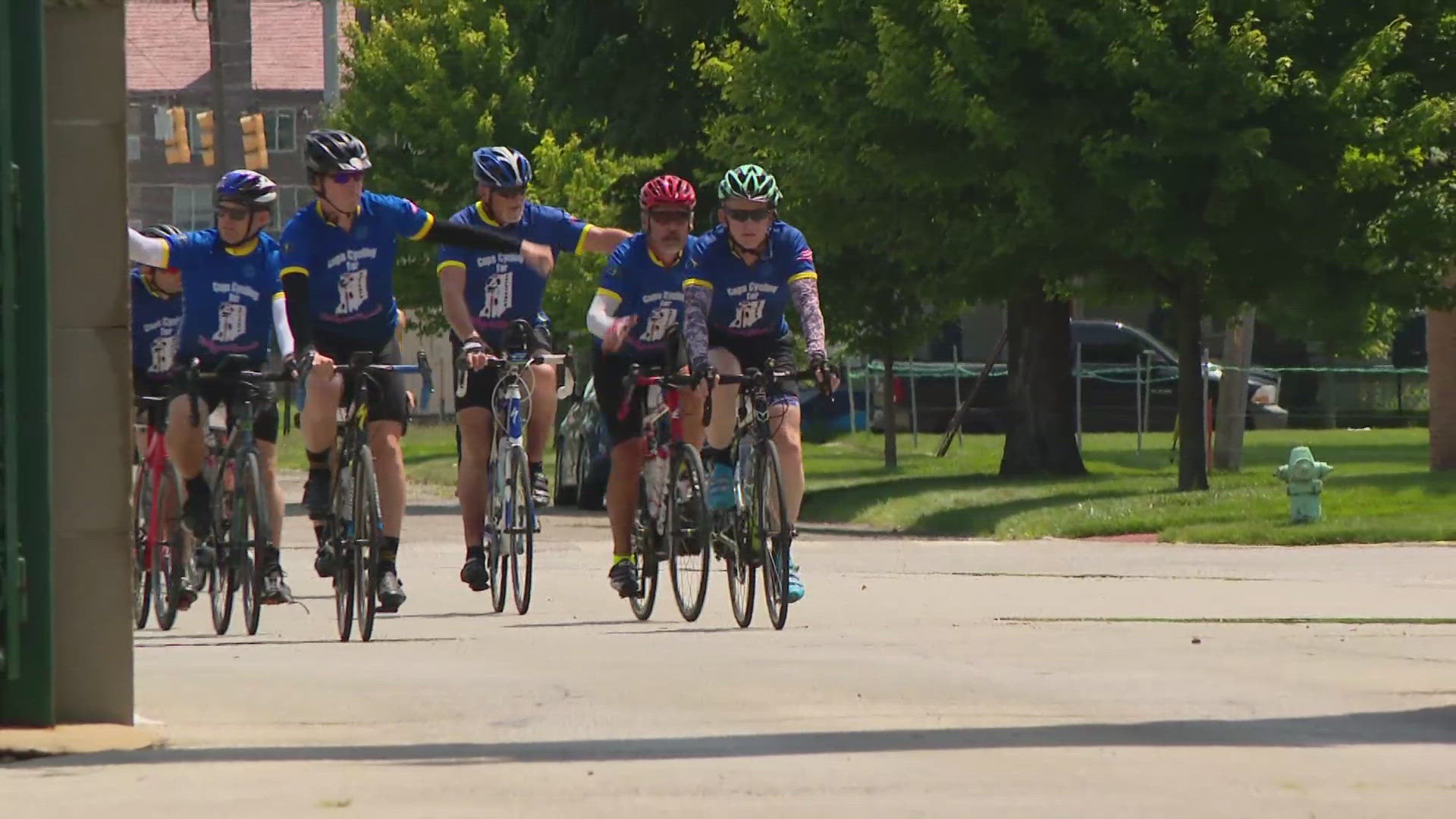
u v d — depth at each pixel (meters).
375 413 35.22
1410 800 17.72
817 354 35.41
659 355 38.59
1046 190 73.56
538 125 120.25
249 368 36.88
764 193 35.34
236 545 36.41
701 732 22.05
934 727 22.25
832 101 80.25
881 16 74.56
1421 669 27.80
